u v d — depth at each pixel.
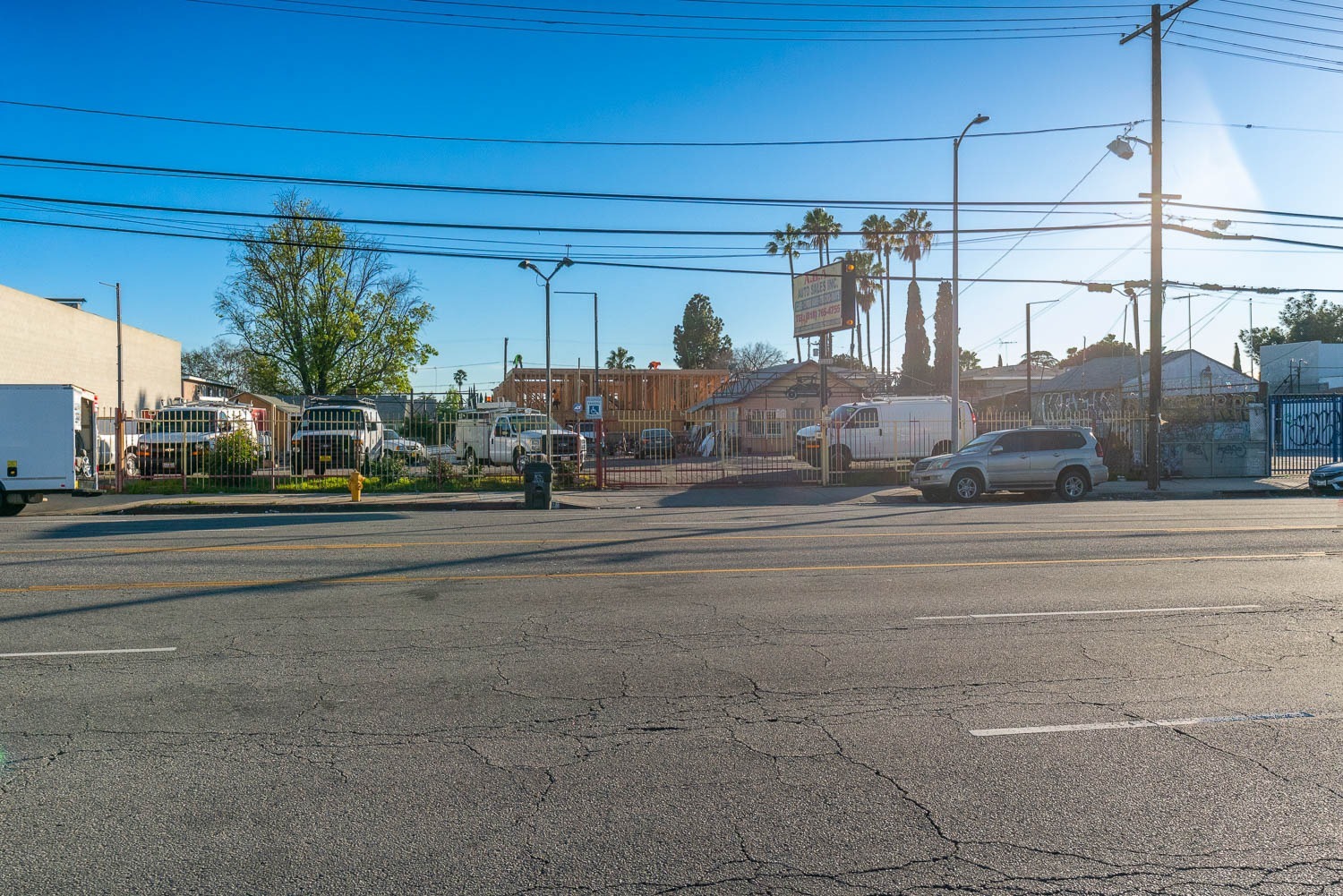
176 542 13.57
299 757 4.80
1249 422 27.47
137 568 10.88
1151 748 4.89
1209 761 4.72
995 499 22.09
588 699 5.77
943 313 66.56
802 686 6.04
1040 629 7.57
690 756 4.81
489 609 8.45
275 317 47.44
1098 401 48.09
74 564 11.25
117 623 7.91
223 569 10.77
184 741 5.04
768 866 3.66
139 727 5.28
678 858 3.73
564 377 51.47
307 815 4.12
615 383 52.31
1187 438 27.30
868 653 6.83
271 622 7.92
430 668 6.48
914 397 30.30
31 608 8.55
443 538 13.86
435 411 29.62
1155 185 23.39
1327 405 30.62
